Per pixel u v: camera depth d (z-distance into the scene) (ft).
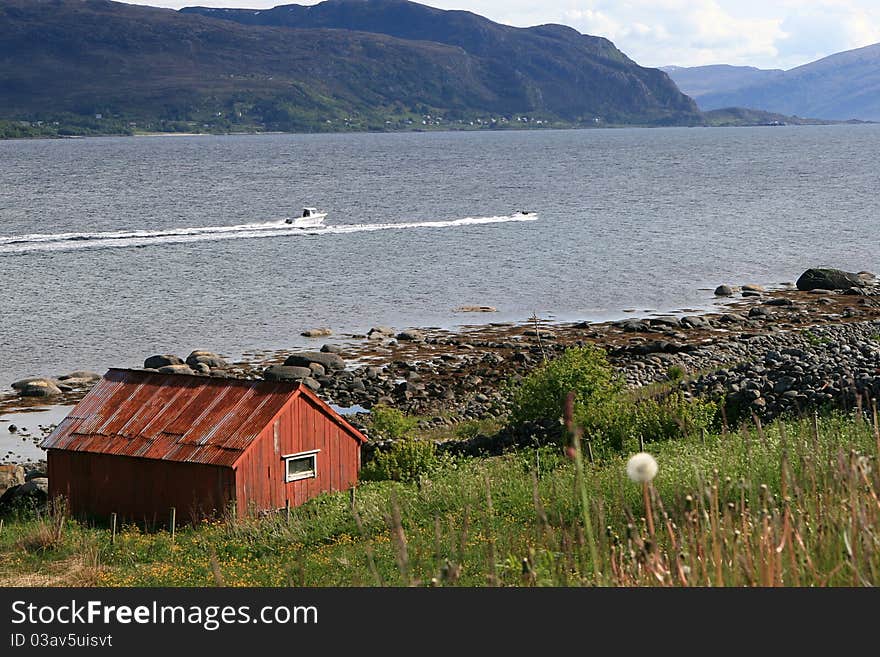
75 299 258.78
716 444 70.69
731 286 268.41
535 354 195.31
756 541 29.14
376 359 197.16
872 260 311.88
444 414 158.81
